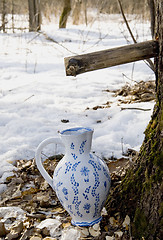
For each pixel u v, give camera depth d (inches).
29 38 387.9
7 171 116.3
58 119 161.6
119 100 186.9
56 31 425.4
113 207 82.5
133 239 72.3
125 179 82.4
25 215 89.4
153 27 105.5
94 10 584.4
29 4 409.4
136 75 238.4
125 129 144.3
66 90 211.0
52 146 133.8
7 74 248.5
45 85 222.5
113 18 514.9
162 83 74.1
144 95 188.2
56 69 264.1
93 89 212.8
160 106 74.7
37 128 150.3
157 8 75.3
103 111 167.0
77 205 75.3
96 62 73.5
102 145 132.1
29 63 278.4
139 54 74.7
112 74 247.3
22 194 101.9
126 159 116.1
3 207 91.7
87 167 75.3
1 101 188.9
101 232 77.5
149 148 75.3
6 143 136.6
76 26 478.3
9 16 509.0
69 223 82.0
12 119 161.6
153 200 69.9
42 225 81.6
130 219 75.8
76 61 72.8
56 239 77.1
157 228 68.5
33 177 114.7
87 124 154.4
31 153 128.9
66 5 436.1
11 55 306.5
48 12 516.1
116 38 373.4
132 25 449.7
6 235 81.4
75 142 75.2
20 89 214.1
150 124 78.3
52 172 115.1
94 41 366.0
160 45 73.2
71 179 74.4
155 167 70.8
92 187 74.1
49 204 94.3
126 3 487.8
